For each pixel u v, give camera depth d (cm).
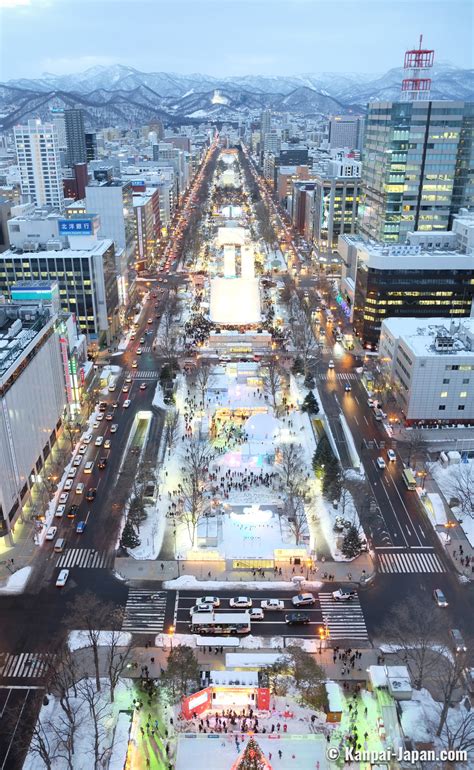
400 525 16088
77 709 10988
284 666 11388
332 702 10788
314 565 14712
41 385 18000
